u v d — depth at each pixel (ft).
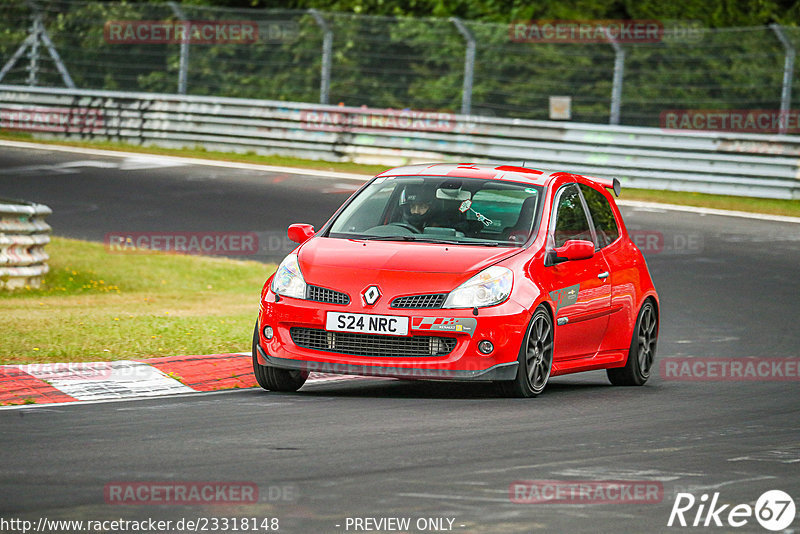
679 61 404.16
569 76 401.08
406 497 65.67
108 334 132.05
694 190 299.99
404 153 328.90
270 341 104.63
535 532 59.31
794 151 294.66
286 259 108.47
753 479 73.15
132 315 153.38
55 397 98.94
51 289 187.11
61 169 306.14
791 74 306.55
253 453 77.00
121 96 359.05
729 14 430.61
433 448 79.87
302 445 79.97
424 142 326.85
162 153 342.85
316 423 88.89
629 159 306.35
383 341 101.35
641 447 82.58
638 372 122.52
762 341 153.58
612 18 431.84
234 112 347.77
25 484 67.46
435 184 115.85
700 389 118.21
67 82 394.32
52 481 68.28
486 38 406.62
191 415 91.66
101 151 341.41
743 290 192.24
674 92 399.85
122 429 85.05
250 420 89.76
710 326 164.86
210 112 350.23
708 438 87.30
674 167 301.63
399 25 412.57
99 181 290.15
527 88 401.49
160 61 440.86
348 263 104.37
